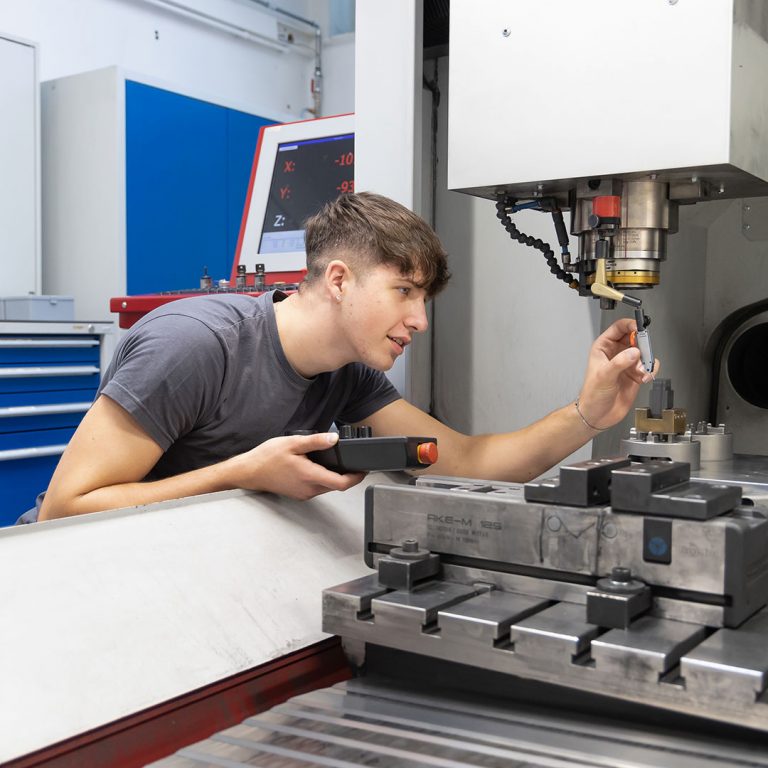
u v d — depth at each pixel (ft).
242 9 15.61
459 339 5.07
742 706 1.75
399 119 4.48
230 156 12.33
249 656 2.35
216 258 12.21
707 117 3.16
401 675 2.37
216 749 1.97
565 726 2.03
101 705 1.99
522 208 4.02
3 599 2.13
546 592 2.24
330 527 3.16
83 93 10.88
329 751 1.93
